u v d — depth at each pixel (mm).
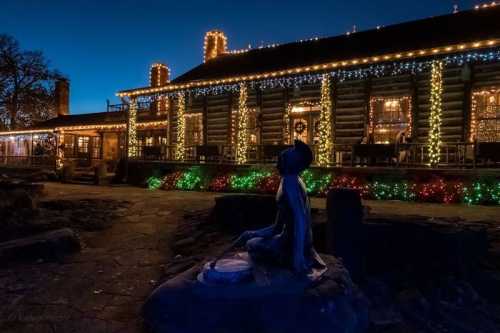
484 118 14445
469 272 6352
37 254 6922
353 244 5910
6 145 36906
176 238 8125
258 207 8188
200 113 21750
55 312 4781
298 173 4199
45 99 43281
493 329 5137
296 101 18750
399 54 13367
